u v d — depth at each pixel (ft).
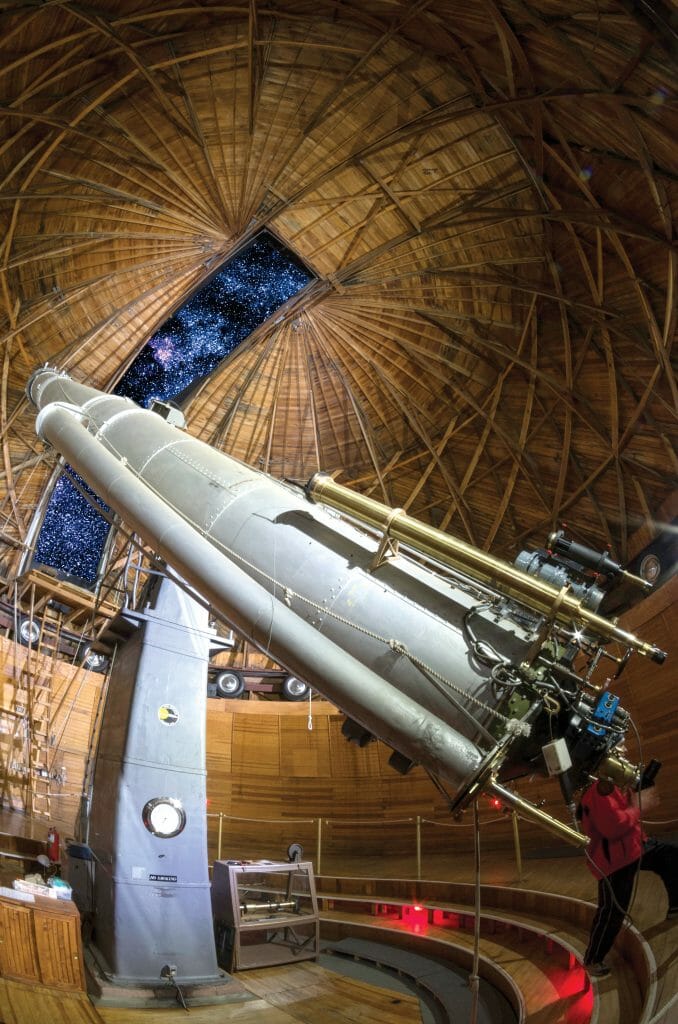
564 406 52.03
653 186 35.06
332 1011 19.60
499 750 13.89
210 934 21.15
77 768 48.01
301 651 15.97
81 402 27.68
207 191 48.62
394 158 44.68
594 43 30.04
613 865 17.76
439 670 15.48
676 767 31.48
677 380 44.37
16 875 24.44
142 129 44.37
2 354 52.75
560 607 14.49
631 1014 14.26
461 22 34.99
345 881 37.91
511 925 25.40
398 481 62.80
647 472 48.80
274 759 52.39
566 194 41.60
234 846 48.78
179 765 22.65
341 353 58.23
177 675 23.65
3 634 55.21
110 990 18.85
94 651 26.21
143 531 20.33
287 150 45.83
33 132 42.14
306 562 18.10
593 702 14.96
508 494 57.36
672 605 33.42
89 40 38.22
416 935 27.55
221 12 38.37
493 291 50.24
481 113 40.06
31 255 48.03
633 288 43.14
